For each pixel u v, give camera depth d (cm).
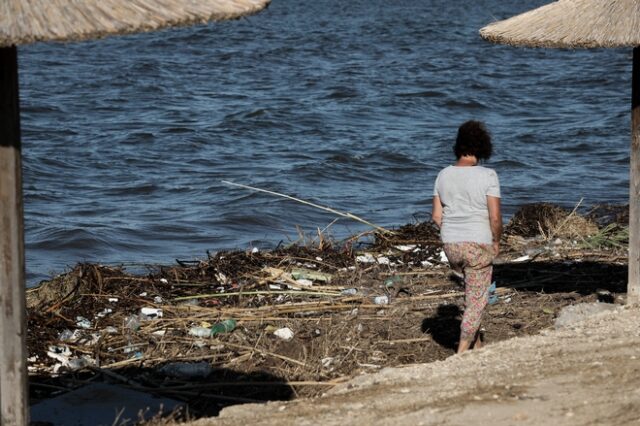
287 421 1077
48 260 2462
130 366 1435
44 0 881
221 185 3362
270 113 4888
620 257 1933
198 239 2655
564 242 2070
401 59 7638
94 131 4444
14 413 969
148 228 2744
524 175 3578
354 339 1509
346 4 17138
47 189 3319
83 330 1573
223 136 4394
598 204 2783
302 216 2886
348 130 4575
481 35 1499
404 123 4838
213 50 8075
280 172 3616
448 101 5456
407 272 1852
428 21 12344
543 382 1125
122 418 1240
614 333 1314
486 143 1348
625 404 1037
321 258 1931
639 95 1457
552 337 1322
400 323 1577
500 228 1323
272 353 1455
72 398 1297
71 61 6975
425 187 3422
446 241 1339
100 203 3114
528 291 1720
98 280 1734
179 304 1675
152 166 3747
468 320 1335
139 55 7531
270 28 10600
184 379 1393
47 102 5191
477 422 1018
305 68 6975
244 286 1764
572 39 1374
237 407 1157
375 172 3681
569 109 5259
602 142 4244
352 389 1195
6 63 913
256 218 2841
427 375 1210
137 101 5334
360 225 2759
